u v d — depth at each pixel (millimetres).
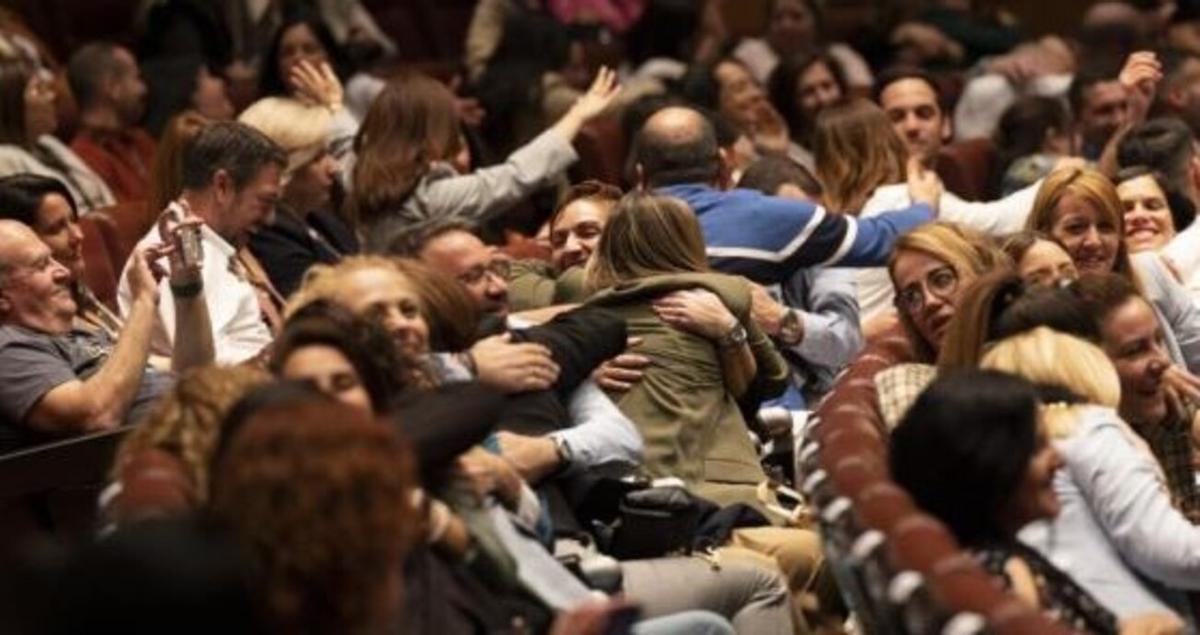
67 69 11953
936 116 12125
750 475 7691
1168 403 6977
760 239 8797
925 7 16438
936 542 5043
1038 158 12203
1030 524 5688
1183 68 12984
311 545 4297
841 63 14539
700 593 6961
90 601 3889
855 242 8844
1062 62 14781
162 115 12398
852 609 6008
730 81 13094
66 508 6691
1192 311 8750
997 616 4750
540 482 6898
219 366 5500
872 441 5867
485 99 12367
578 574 6605
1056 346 6297
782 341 8578
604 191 8898
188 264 7492
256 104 9430
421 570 5430
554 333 7332
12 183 7977
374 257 6410
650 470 7582
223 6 13695
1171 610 6086
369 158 9773
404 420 5574
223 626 3928
